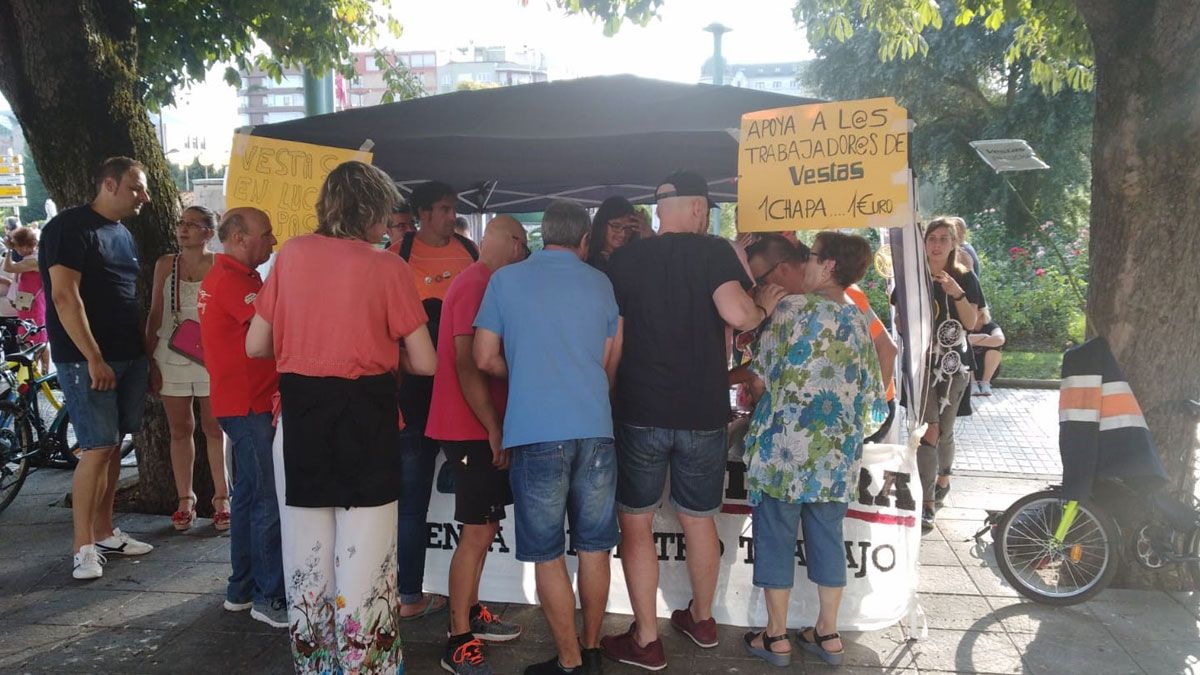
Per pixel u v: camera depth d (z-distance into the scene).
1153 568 4.23
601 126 4.08
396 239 4.65
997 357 6.13
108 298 4.49
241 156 4.21
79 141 5.24
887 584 3.89
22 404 6.18
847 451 3.45
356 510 2.97
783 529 3.56
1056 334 13.06
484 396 3.41
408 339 3.05
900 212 3.59
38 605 4.21
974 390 10.27
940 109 18.98
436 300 4.11
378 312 2.98
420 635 3.90
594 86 4.05
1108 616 4.04
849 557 3.92
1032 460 7.33
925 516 5.46
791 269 3.93
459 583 3.55
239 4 7.02
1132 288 4.27
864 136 3.61
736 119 3.98
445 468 4.23
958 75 17.95
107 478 4.80
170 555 4.88
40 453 6.65
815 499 3.42
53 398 7.16
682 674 3.58
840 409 3.44
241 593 4.12
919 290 3.83
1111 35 4.21
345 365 2.93
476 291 3.47
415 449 3.91
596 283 3.38
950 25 17.25
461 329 3.41
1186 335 4.22
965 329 5.68
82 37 5.20
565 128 4.11
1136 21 4.12
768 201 3.78
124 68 5.47
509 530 4.25
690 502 3.58
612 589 4.19
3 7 5.13
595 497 3.33
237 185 4.21
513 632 3.88
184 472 5.31
